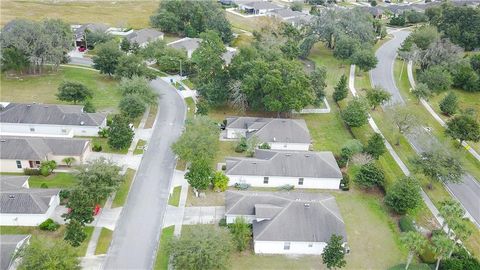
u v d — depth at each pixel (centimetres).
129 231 5788
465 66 11631
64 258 4634
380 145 7481
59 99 9088
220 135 8388
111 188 5909
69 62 12050
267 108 8875
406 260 5494
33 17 16150
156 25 15012
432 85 10650
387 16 18150
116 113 9056
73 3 18512
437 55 11869
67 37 11450
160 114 9169
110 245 5538
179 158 7475
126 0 19600
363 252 5606
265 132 7956
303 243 5488
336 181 6862
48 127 8094
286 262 5406
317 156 7019
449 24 14038
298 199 5872
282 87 8519
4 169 6900
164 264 5297
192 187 6650
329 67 12312
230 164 6888
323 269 5319
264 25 14588
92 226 5831
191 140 7075
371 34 13475
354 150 7469
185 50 12044
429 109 9969
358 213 6375
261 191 6719
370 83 11294
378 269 5322
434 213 6391
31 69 11100
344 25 13325
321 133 8656
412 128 8181
